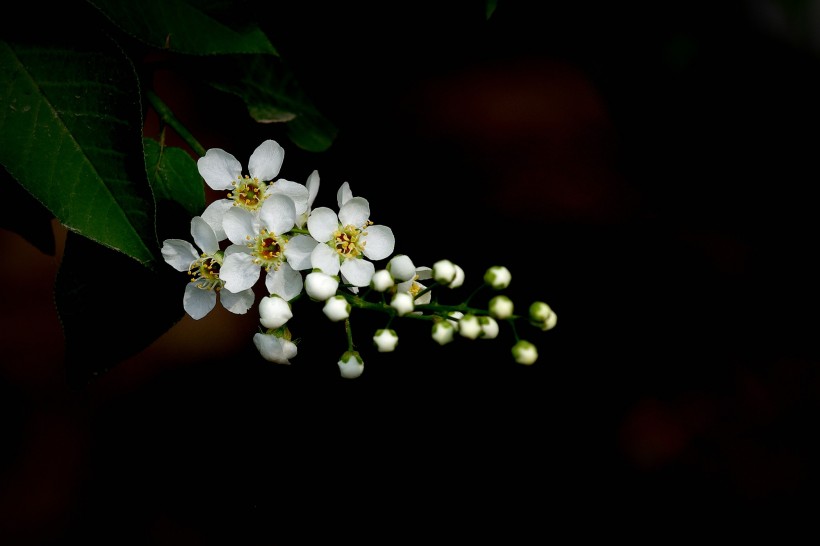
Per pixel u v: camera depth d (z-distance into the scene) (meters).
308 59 0.42
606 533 0.58
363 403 0.57
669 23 0.55
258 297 0.56
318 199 0.51
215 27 0.38
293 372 0.56
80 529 0.53
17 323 0.55
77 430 0.55
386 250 0.38
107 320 0.37
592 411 0.61
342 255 0.37
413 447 0.58
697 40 0.56
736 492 0.61
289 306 0.37
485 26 0.55
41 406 0.55
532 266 0.60
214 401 0.56
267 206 0.37
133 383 0.56
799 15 0.56
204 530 0.54
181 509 0.54
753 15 0.58
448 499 0.57
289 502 0.55
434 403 0.58
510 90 0.62
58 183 0.36
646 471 0.61
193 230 0.37
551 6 0.56
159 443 0.55
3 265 0.56
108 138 0.36
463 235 0.58
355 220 0.37
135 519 0.54
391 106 0.56
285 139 0.44
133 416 0.56
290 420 0.56
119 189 0.36
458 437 0.58
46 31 0.36
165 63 0.40
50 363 0.56
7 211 0.39
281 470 0.55
